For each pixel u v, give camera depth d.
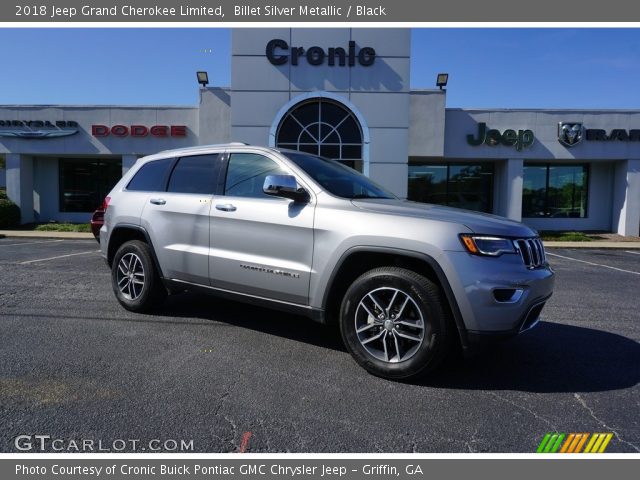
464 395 3.33
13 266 8.73
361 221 3.62
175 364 3.79
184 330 4.69
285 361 3.91
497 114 19.30
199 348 4.18
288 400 3.20
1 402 3.07
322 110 15.74
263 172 4.34
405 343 3.60
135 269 5.22
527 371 3.81
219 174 4.62
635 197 19.53
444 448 2.67
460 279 3.26
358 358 3.64
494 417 3.02
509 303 3.28
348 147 15.77
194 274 4.61
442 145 18.84
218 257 4.38
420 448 2.66
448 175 21.25
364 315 3.67
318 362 3.90
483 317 3.25
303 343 4.37
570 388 3.49
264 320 5.08
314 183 4.01
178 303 5.73
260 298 4.19
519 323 3.34
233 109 15.59
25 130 19.27
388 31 15.52
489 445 2.71
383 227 3.52
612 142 19.34
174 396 3.21
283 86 15.55
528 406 3.18
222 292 4.48
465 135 19.38
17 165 19.59
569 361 4.06
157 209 4.93
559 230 21.06
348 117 15.71
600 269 10.32
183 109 19.02
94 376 3.52
